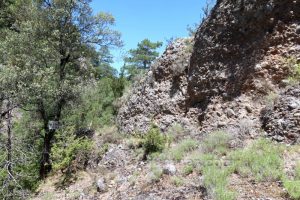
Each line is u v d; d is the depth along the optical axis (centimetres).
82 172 1289
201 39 1327
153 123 1321
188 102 1278
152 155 1109
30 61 1661
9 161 1262
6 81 1405
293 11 1085
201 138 1082
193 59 1328
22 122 1791
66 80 1680
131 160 1179
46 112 1712
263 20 1130
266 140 915
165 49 1544
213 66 1224
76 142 1392
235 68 1147
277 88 1028
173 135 1185
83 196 1099
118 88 1908
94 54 1952
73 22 1809
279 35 1084
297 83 986
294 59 1034
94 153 1337
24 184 1359
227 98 1124
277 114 947
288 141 879
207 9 1479
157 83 1465
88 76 1925
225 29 1239
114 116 1680
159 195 862
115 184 1065
